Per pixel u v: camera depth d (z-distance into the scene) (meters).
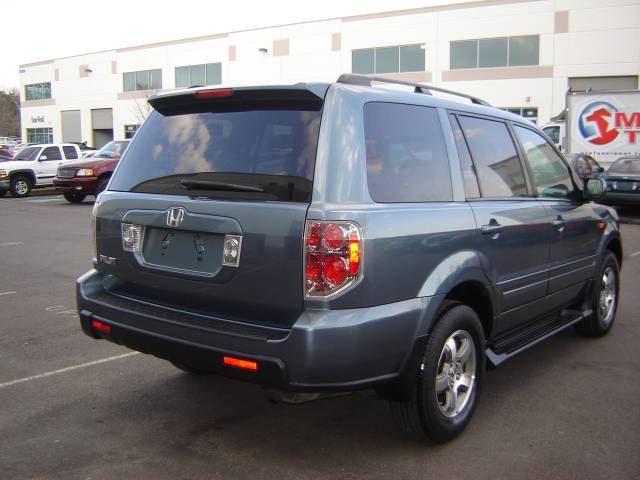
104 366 5.02
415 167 3.55
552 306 4.95
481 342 3.85
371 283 3.05
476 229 3.78
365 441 3.71
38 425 3.92
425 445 3.65
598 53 33.25
